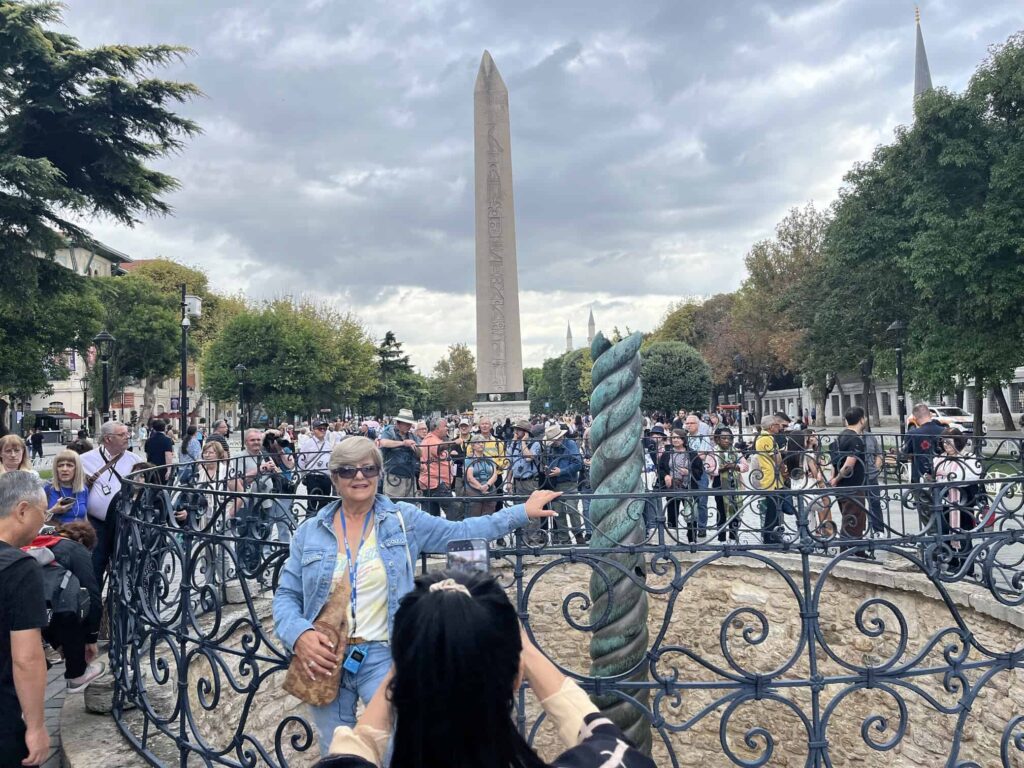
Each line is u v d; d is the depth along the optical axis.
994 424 41.16
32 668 3.07
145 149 19.48
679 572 3.53
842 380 58.31
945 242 23.03
